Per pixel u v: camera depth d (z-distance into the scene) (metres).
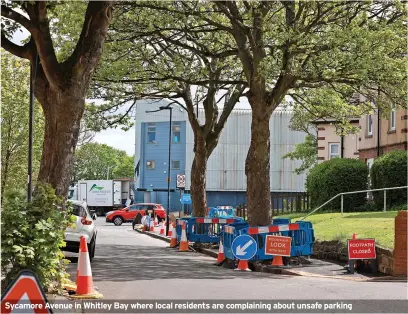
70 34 22.55
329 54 19.53
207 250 26.14
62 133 13.17
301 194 39.16
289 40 19.53
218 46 27.25
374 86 25.73
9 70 32.31
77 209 20.67
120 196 77.56
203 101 31.28
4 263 10.88
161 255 25.02
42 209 11.53
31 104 13.41
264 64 20.06
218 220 28.03
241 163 66.44
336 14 20.38
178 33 24.56
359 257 17.73
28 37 19.53
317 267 19.00
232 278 16.42
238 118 66.56
